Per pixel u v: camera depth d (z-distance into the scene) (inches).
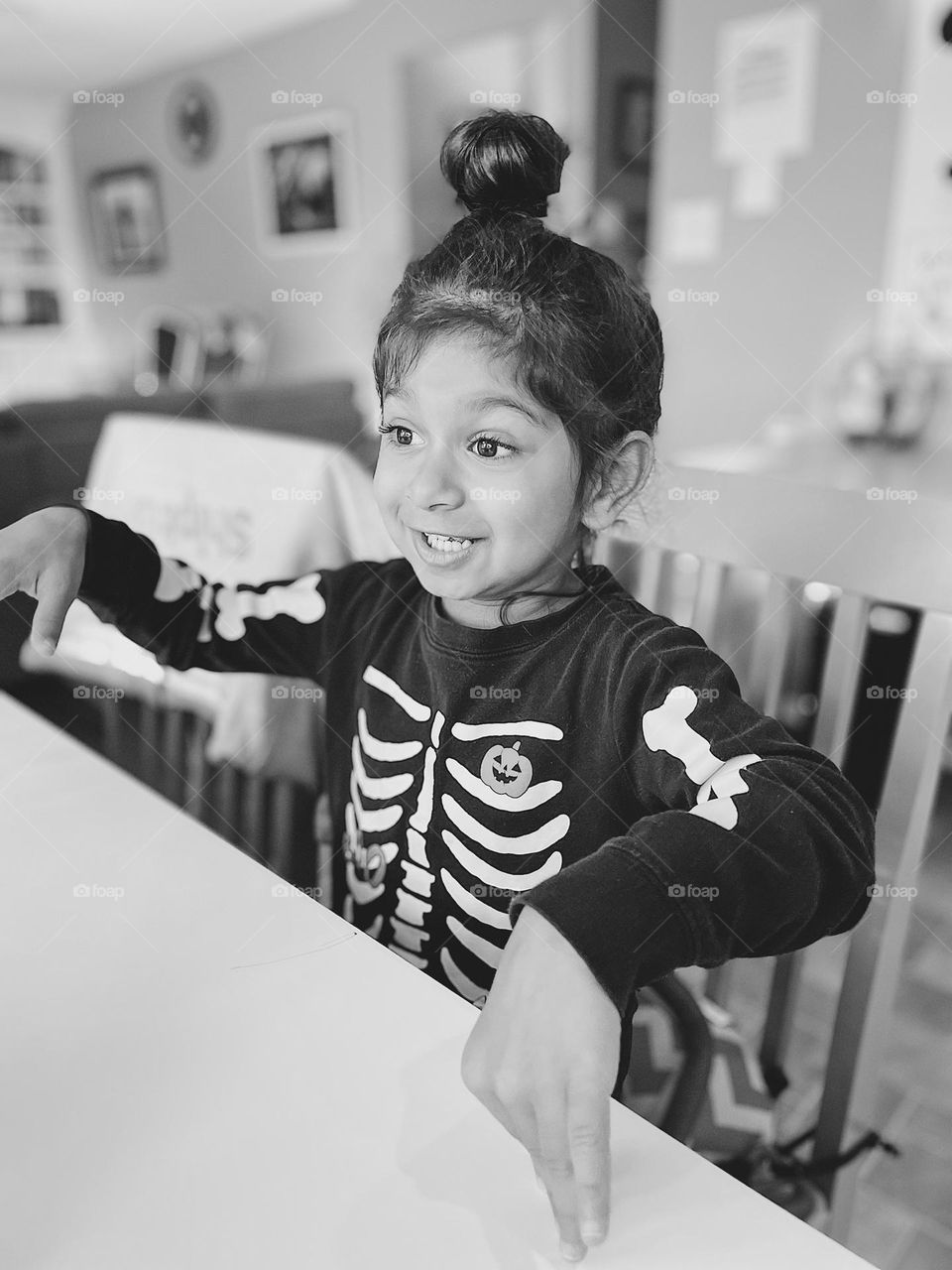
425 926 22.6
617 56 100.8
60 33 145.5
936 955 51.8
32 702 43.6
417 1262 11.0
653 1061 23.9
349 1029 14.6
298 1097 13.3
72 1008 15.1
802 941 15.7
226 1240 11.3
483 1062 12.0
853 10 80.6
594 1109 11.4
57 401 71.4
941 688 21.8
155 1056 14.1
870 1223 36.5
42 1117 13.0
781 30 86.0
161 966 16.0
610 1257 11.1
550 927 12.5
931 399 80.0
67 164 188.2
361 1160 12.3
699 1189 12.1
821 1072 42.6
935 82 76.6
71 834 20.1
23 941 16.8
